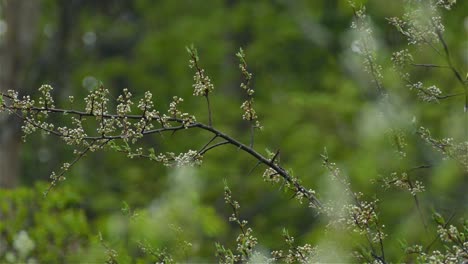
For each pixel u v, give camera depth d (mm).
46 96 5902
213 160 19406
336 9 23266
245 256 6180
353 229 6238
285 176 6305
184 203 5703
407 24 6684
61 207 10312
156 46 25562
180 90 24859
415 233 7758
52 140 25062
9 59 22922
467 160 6312
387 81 7113
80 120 5941
